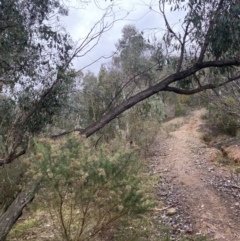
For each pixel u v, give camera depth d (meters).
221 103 11.65
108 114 5.12
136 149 4.36
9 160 5.23
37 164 3.81
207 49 5.03
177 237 5.39
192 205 7.18
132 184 4.12
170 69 5.80
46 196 3.96
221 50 4.84
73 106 6.40
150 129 15.15
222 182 9.12
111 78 7.73
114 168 3.99
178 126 23.50
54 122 6.36
